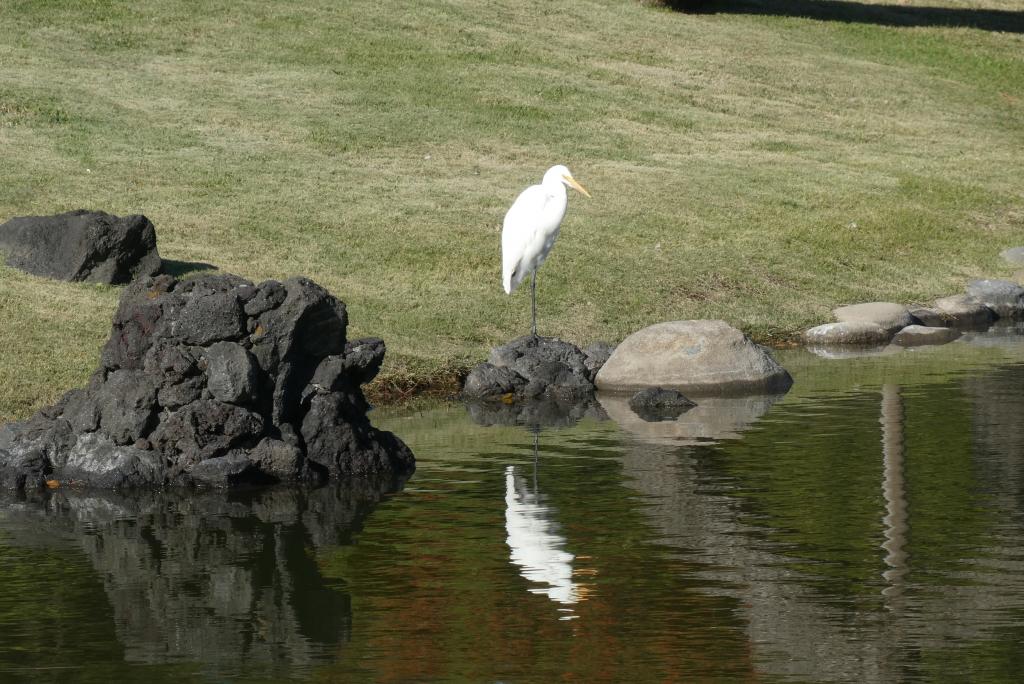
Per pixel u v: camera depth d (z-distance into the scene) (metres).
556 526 9.85
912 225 25.75
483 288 20.17
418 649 7.45
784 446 12.50
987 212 27.20
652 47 36.00
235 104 27.89
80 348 15.59
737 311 20.56
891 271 23.42
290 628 7.81
